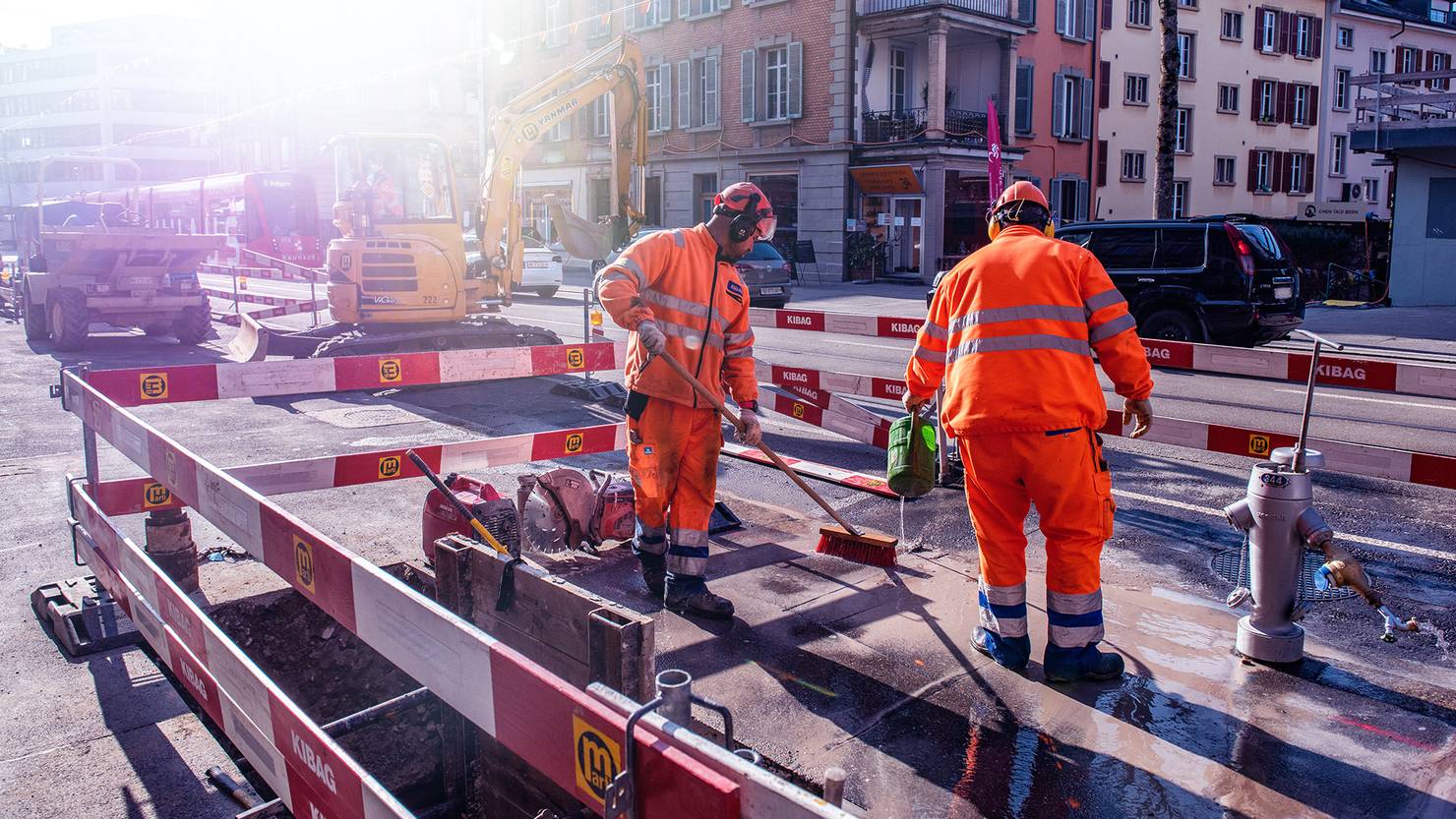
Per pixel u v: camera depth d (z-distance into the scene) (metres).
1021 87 32.34
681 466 4.20
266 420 9.16
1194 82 38.12
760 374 7.55
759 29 32.09
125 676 3.95
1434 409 9.44
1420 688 3.52
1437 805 2.79
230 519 3.26
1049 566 3.53
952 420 3.52
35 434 8.56
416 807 3.57
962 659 3.73
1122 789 2.88
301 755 2.29
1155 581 4.72
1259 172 41.00
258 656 4.32
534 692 1.83
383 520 5.86
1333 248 25.55
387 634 2.37
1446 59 46.81
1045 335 3.36
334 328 11.87
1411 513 5.94
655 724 1.57
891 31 29.70
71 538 5.58
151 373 4.85
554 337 12.35
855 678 3.57
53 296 14.52
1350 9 42.12
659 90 35.72
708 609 4.09
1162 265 13.12
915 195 29.53
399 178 11.59
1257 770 2.97
